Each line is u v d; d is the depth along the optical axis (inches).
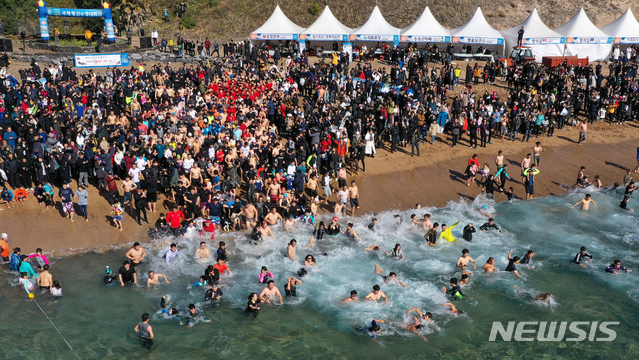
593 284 830.5
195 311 749.3
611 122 1505.9
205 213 989.8
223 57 1818.4
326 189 1080.2
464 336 717.3
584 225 1023.0
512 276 850.8
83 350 668.7
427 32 1814.7
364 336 712.4
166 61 1781.5
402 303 781.3
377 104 1344.7
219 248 845.8
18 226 919.7
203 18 2311.8
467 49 1907.0
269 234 944.3
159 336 700.7
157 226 931.3
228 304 769.6
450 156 1291.8
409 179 1183.6
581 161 1299.2
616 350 691.4
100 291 786.2
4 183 1015.0
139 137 1079.0
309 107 1348.4
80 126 1105.4
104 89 1321.4
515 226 1015.0
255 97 1344.7
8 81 1338.6
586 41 1850.4
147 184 960.9
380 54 1877.5
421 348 693.3
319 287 815.7
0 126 1108.5
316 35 1814.7
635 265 881.5
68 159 999.0
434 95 1421.0
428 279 840.9
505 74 1692.9
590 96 1508.4
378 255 906.1
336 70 1601.9
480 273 858.1
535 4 2343.8
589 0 2378.2
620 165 1282.0
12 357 652.1
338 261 885.8
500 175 1137.4
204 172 1006.4
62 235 910.4
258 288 806.5
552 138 1409.9
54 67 1475.1
